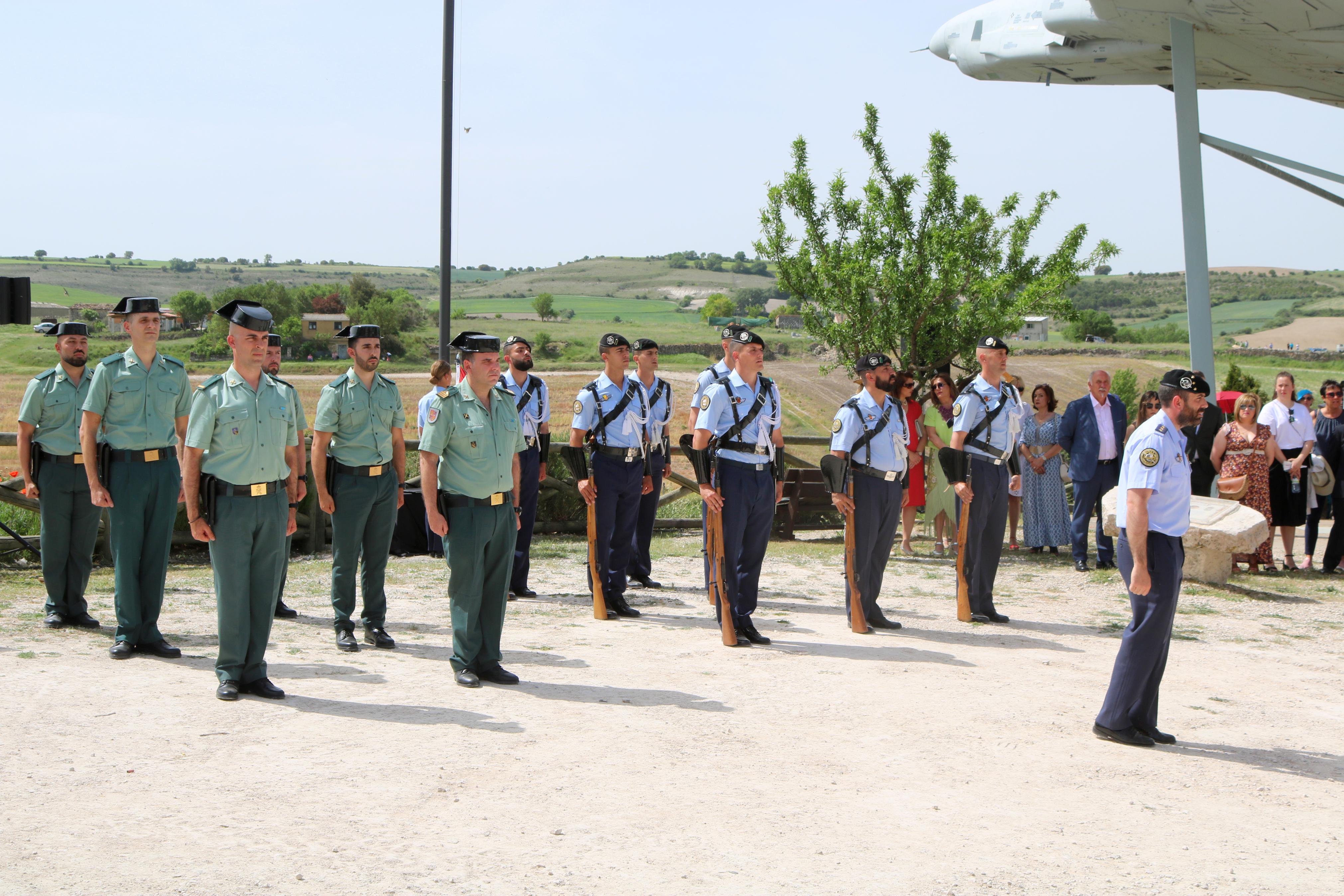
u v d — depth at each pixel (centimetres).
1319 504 1155
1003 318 1321
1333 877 368
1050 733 533
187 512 537
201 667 609
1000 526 820
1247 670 686
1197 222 1286
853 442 759
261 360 557
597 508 799
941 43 1659
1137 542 514
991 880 354
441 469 585
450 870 347
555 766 454
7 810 384
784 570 1059
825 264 1368
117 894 320
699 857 364
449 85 1196
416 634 726
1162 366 6312
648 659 665
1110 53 1439
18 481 1025
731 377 718
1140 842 394
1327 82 1455
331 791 416
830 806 419
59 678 568
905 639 747
